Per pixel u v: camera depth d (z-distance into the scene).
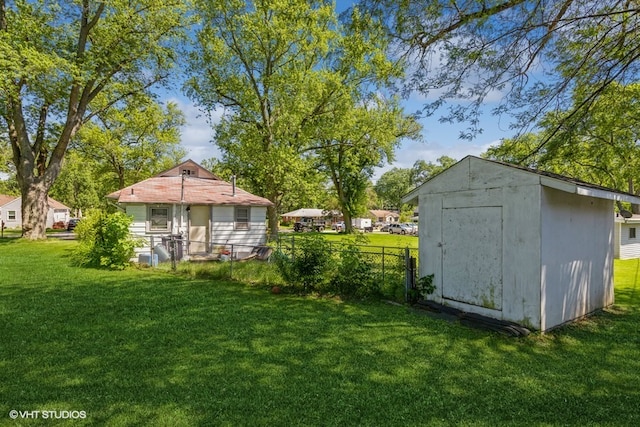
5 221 40.16
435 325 5.72
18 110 18.05
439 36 5.25
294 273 8.12
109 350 4.54
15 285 8.49
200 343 4.83
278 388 3.58
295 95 21.11
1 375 3.79
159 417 3.03
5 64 14.09
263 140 22.47
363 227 50.31
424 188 7.24
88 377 3.76
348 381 3.76
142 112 28.73
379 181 79.44
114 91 21.02
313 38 19.77
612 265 7.20
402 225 45.69
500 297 5.84
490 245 6.02
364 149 26.86
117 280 9.28
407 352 4.59
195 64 21.28
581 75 5.82
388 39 5.45
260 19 19.83
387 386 3.66
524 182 5.57
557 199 5.72
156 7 17.72
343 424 2.97
